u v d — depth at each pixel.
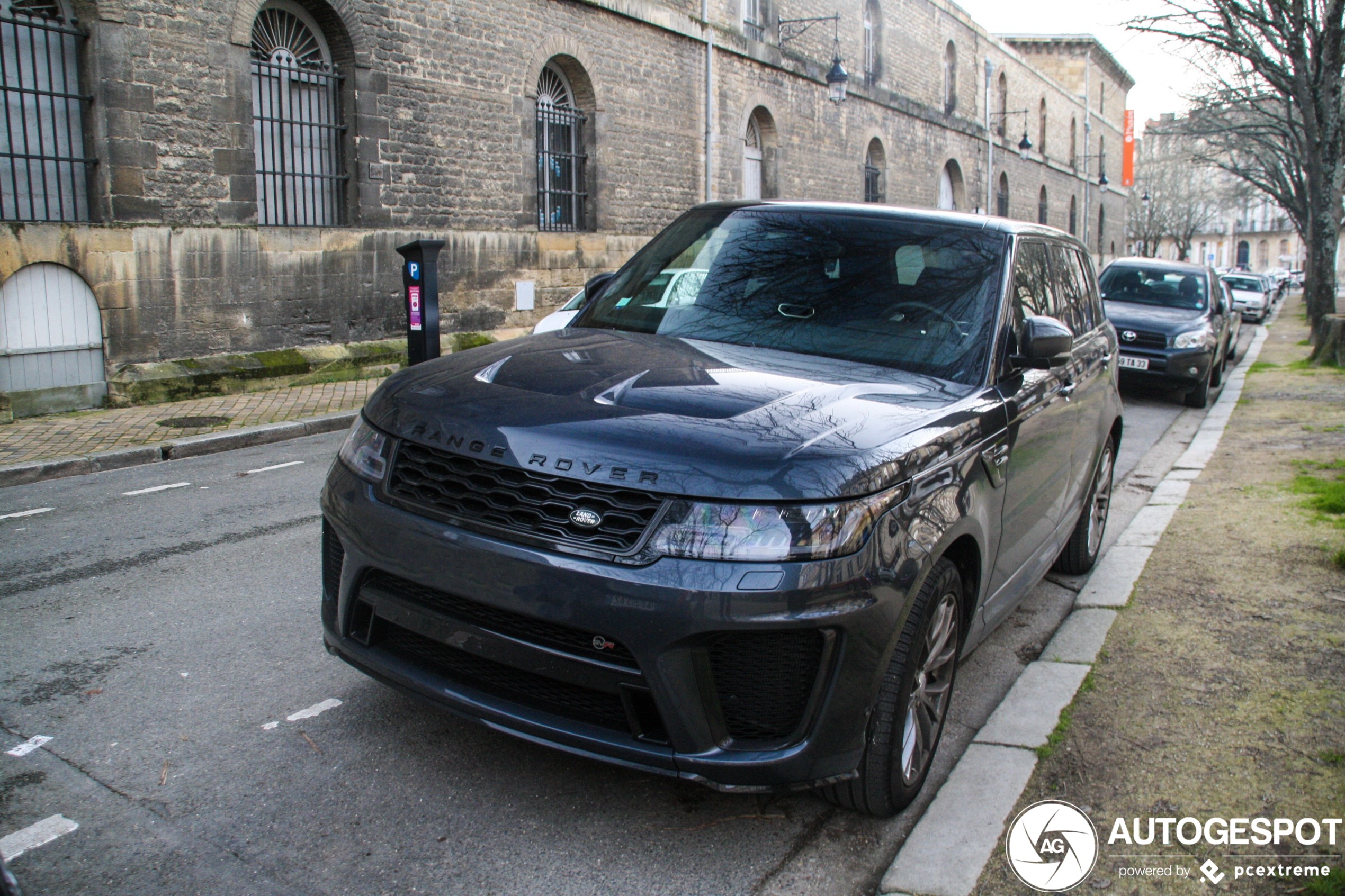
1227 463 8.30
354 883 2.54
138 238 10.11
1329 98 17.47
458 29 13.52
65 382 9.67
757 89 20.72
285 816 2.82
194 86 10.52
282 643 4.08
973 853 2.75
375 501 2.79
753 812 2.97
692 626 2.35
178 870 2.55
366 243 12.48
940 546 2.75
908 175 28.83
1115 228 60.16
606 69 16.36
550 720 2.57
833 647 2.45
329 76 12.20
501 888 2.55
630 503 2.44
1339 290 65.88
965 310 3.57
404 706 3.53
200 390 10.55
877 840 2.88
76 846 2.63
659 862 2.70
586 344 3.42
